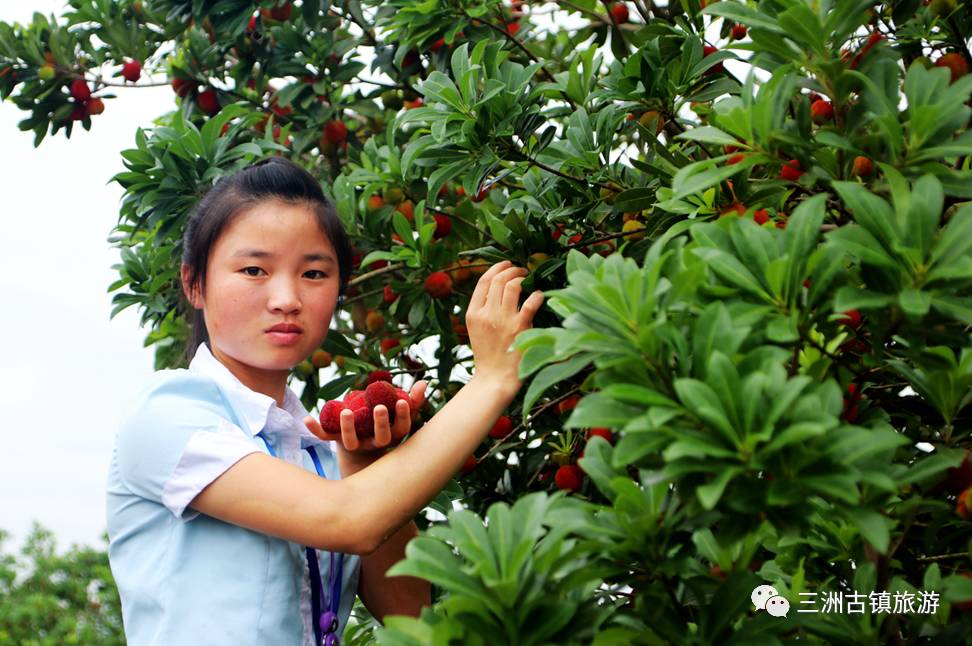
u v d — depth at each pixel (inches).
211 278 79.6
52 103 147.1
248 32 140.9
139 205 116.8
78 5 146.7
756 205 73.8
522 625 51.8
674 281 51.8
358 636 117.3
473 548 51.7
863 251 51.8
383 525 68.4
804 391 50.8
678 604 57.2
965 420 66.9
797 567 72.8
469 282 111.6
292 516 68.5
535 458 105.8
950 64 84.4
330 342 117.3
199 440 71.8
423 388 75.5
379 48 134.9
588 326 54.0
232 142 137.6
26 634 312.3
